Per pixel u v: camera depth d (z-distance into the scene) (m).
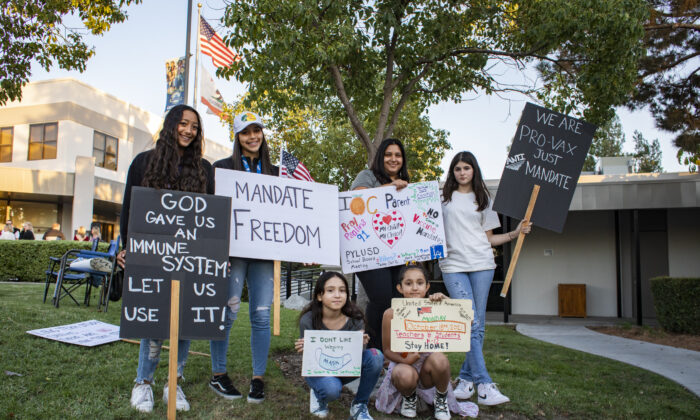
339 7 6.82
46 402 3.19
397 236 4.09
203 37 12.80
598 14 6.69
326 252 3.88
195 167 3.39
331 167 20.38
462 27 8.02
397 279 4.03
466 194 4.09
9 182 19.41
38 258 12.74
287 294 11.30
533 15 7.53
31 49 8.38
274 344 5.21
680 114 11.39
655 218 12.69
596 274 12.75
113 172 24.22
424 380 3.57
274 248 3.69
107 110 23.98
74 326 5.02
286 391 3.87
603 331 10.01
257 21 6.29
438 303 3.48
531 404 3.93
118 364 4.00
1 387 3.34
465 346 3.47
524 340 7.79
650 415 3.89
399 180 4.16
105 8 8.99
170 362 3.00
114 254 6.55
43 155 22.11
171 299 3.01
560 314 12.48
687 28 11.05
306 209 3.89
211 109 14.21
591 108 8.08
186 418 3.19
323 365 3.29
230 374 4.10
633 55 7.28
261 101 7.91
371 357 3.32
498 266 13.68
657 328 10.00
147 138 26.80
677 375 5.61
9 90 8.32
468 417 3.59
